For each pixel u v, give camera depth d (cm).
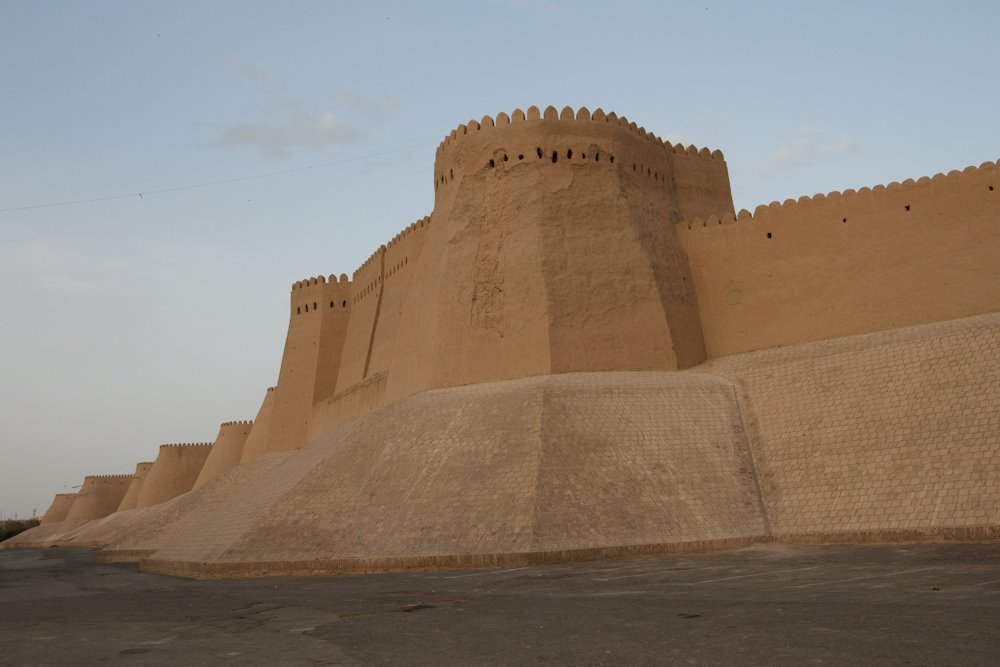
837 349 2725
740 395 2788
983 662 880
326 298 5366
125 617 1764
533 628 1268
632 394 2773
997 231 2609
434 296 3347
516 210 3222
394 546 2416
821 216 3000
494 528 2308
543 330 3022
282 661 1152
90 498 9169
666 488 2439
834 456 2378
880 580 1483
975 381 2234
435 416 2952
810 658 951
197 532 3400
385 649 1188
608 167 3275
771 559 1947
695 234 3328
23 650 1384
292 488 2867
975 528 1928
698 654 1015
